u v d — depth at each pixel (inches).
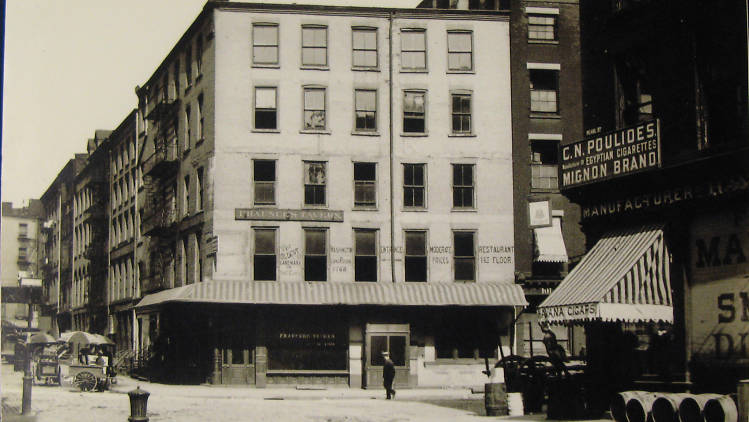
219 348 1475.1
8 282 3617.1
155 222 1884.8
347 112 1563.7
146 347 1819.6
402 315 1508.4
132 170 2220.7
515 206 1563.7
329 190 1541.6
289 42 1571.1
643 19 778.8
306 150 1547.7
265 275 1510.8
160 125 1936.5
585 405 767.7
